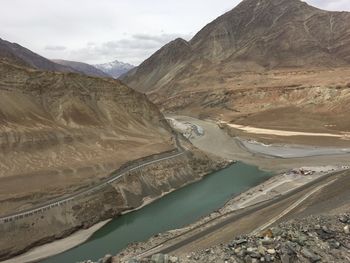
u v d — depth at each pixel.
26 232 45.41
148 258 18.92
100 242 45.66
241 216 43.06
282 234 19.70
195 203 59.12
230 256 18.23
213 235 34.94
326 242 19.16
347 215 22.56
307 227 20.62
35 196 51.06
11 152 62.66
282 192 57.81
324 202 34.53
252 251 18.16
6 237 43.78
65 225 48.75
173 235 40.91
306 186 56.84
